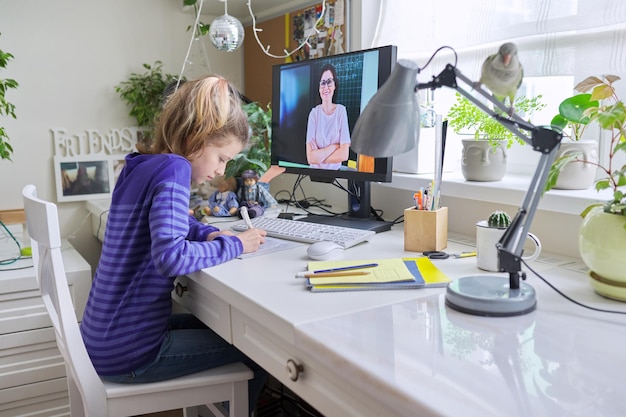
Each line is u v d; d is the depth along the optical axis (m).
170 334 1.27
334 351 0.73
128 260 1.19
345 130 1.48
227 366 1.31
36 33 2.45
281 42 2.43
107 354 1.19
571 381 0.63
